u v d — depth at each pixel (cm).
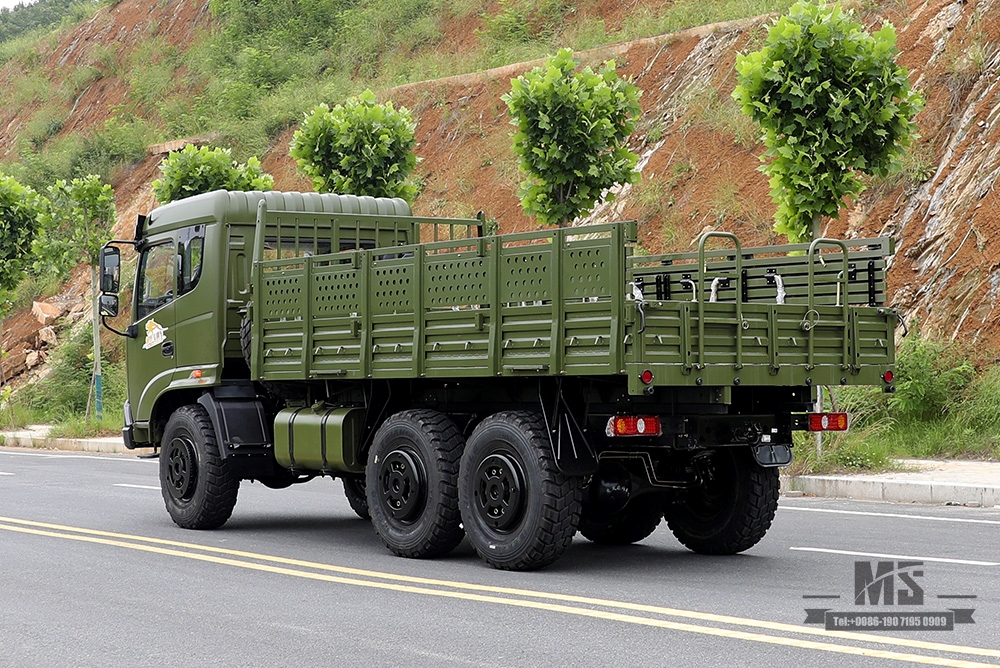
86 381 4197
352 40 5175
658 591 1142
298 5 5816
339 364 1441
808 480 2000
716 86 3219
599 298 1160
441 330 1312
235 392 1672
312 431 1509
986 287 2444
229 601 1122
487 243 1270
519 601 1096
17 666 891
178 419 1686
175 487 1680
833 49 1964
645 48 3516
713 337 1187
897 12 3033
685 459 1353
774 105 1992
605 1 4247
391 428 1388
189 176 3198
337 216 1731
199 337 1695
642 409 1245
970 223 2523
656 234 3023
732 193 2944
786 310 1249
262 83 5231
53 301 4791
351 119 2773
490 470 1277
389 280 1379
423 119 3978
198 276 1706
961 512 1727
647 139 3259
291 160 4472
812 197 1983
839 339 1298
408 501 1360
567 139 2314
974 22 2827
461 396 1386
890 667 832
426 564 1334
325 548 1472
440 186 3672
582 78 2347
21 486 2267
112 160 5300
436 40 4838
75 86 6406
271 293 1556
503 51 4281
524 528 1239
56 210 3722
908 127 2002
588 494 1353
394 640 950
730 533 1374
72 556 1405
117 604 1113
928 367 2336
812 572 1249
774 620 995
